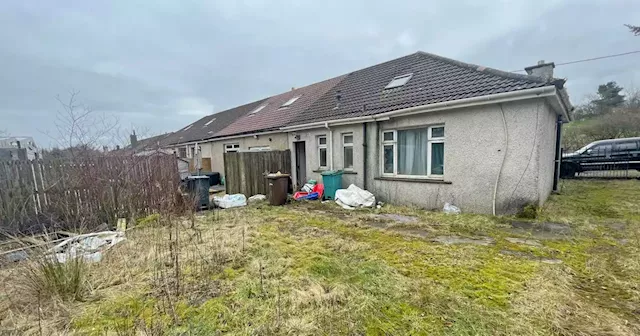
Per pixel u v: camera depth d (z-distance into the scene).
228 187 9.64
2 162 5.40
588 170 12.38
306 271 3.44
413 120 7.16
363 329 2.29
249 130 13.36
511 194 5.75
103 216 6.31
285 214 7.00
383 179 7.98
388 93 8.63
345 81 12.22
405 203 7.48
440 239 4.60
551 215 5.66
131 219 6.34
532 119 5.43
